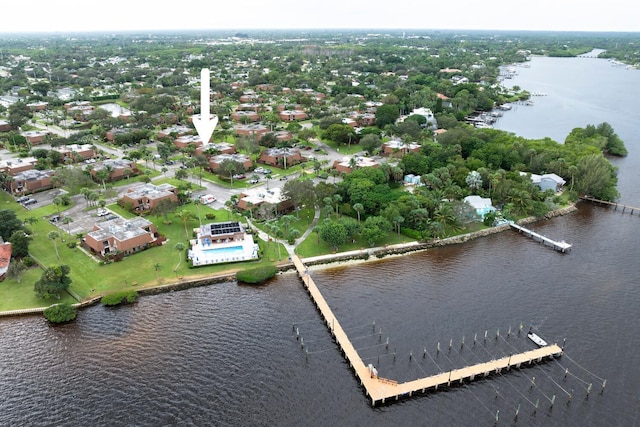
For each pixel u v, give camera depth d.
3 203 194.50
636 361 111.06
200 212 187.00
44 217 180.62
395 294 137.62
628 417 96.12
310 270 150.00
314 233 171.38
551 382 105.50
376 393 100.50
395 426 94.69
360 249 161.62
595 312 129.00
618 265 154.25
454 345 116.06
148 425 94.38
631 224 186.38
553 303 133.25
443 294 137.75
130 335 120.50
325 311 128.25
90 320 126.19
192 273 146.38
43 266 147.00
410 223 172.75
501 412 97.75
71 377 106.31
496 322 124.94
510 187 192.25
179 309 131.25
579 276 147.50
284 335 121.00
